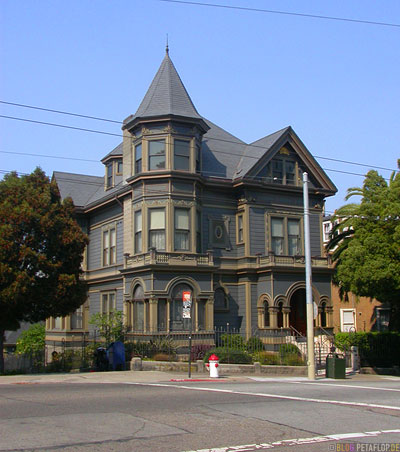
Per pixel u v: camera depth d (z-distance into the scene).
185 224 32.31
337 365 24.39
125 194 35.28
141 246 32.50
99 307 39.19
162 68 34.81
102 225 39.50
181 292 31.33
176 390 16.81
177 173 31.98
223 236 34.66
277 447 9.23
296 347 29.84
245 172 34.50
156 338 29.78
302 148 36.38
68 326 40.09
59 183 42.75
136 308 32.47
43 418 11.38
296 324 35.91
